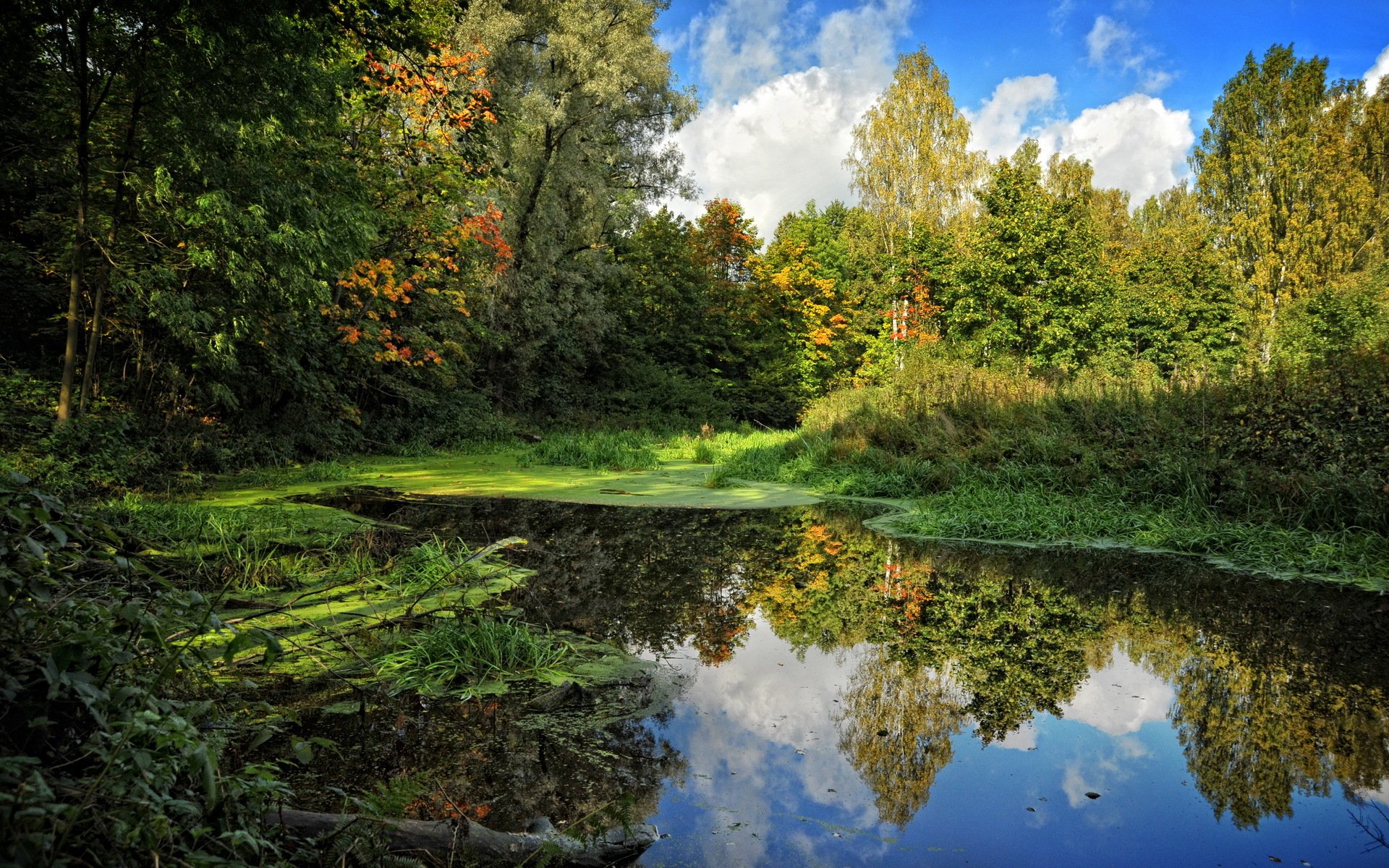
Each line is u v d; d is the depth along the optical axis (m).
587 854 1.98
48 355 9.23
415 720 2.82
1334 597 4.94
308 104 8.10
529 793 2.32
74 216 8.27
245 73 7.21
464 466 13.18
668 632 4.07
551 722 2.86
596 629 4.10
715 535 7.09
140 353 9.48
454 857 1.92
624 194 26.02
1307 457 7.27
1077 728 2.90
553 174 19.17
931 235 29.48
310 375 12.14
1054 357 21.58
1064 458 9.07
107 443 7.63
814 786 2.43
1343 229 32.31
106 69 7.45
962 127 30.27
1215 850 2.09
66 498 6.00
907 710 3.07
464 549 5.27
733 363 29.53
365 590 4.52
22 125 7.89
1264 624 4.32
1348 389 7.59
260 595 4.28
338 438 13.35
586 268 21.81
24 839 1.08
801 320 30.06
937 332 29.17
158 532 5.45
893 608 4.64
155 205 8.18
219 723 2.08
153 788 1.43
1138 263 34.75
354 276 12.59
